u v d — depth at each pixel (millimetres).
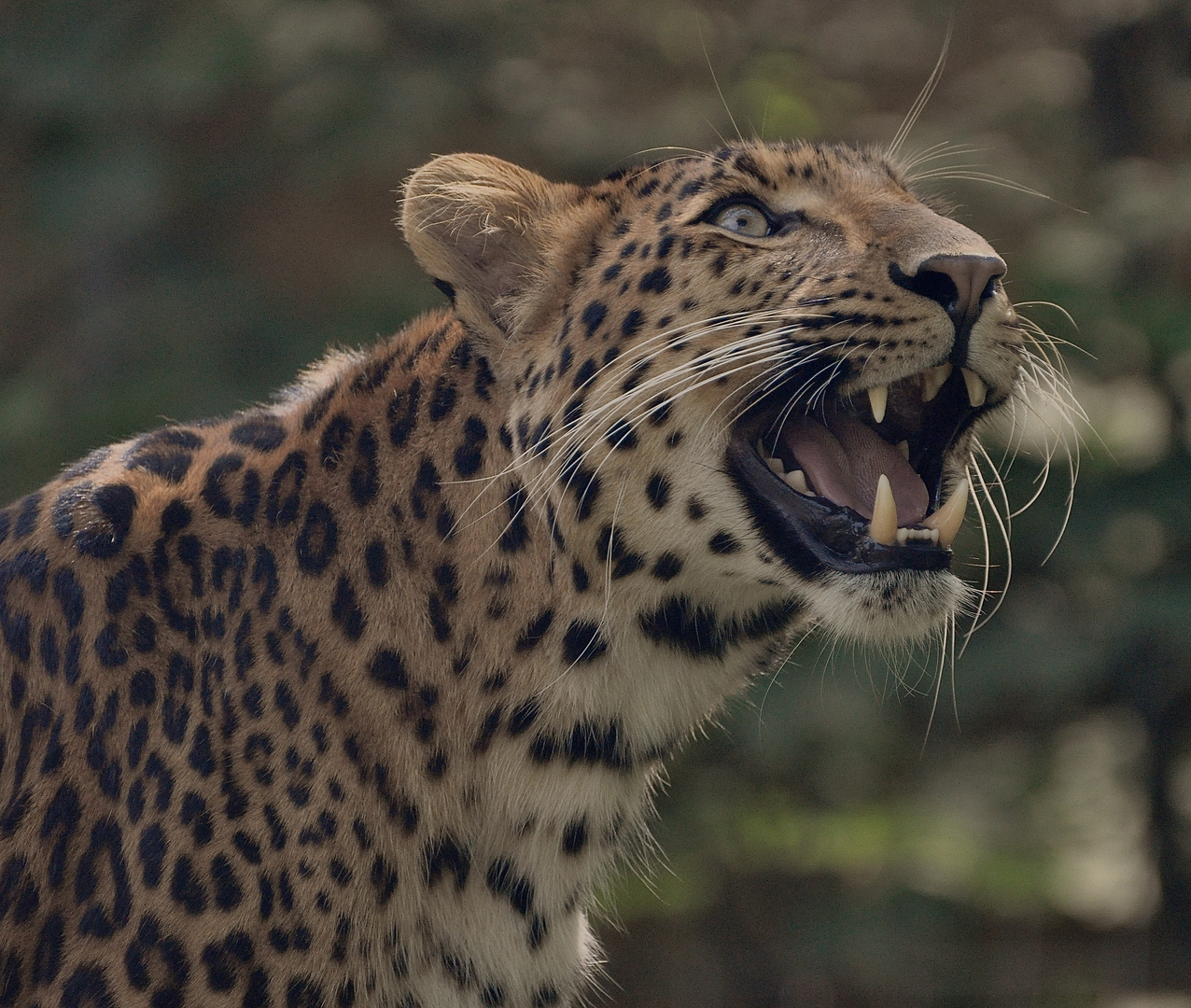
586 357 7391
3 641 7574
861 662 17547
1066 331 18094
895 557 7195
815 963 19281
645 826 8422
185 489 7625
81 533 7469
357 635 7262
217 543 7480
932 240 7281
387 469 7531
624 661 7469
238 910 6914
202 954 6879
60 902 7258
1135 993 19672
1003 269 7238
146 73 19750
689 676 7695
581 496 7266
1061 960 20188
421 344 7887
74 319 22156
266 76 20109
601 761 7555
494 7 21406
